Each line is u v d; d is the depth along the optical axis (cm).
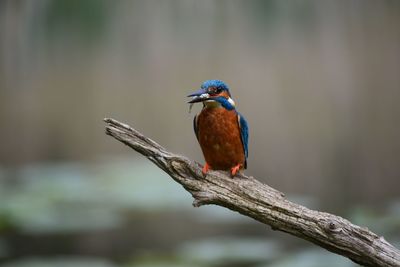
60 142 2020
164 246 1206
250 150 1786
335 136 1822
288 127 1861
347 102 1967
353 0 2072
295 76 1970
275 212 498
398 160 1658
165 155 507
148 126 1920
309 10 2003
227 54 1955
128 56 1975
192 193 513
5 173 1465
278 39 1977
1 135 2014
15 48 1975
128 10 1919
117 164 1593
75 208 1107
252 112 1902
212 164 646
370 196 1462
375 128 1861
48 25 1923
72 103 2045
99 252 1178
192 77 1944
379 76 2039
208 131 624
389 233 901
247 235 1256
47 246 1191
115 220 1044
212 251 915
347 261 823
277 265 824
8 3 1897
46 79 2044
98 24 1909
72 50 1988
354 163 1667
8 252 1159
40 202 1107
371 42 2089
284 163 1719
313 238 489
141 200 1138
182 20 1948
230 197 508
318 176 1623
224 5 1952
